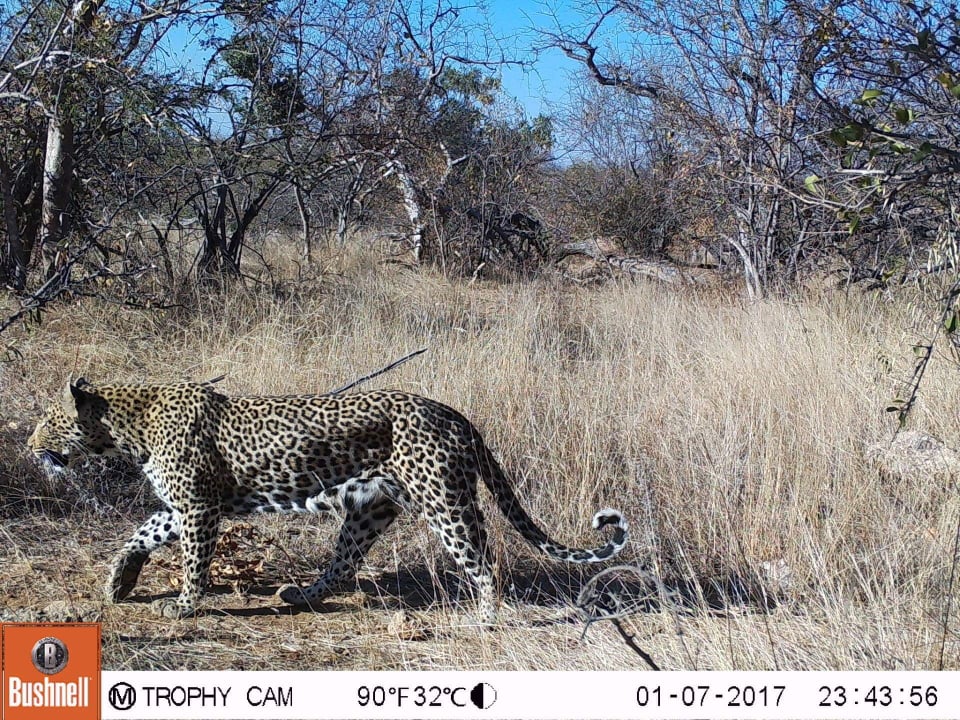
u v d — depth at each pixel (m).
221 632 3.58
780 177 7.43
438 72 9.38
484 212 11.23
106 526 4.29
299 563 4.10
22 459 4.44
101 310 6.52
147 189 7.52
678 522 4.24
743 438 4.90
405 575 4.04
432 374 5.41
